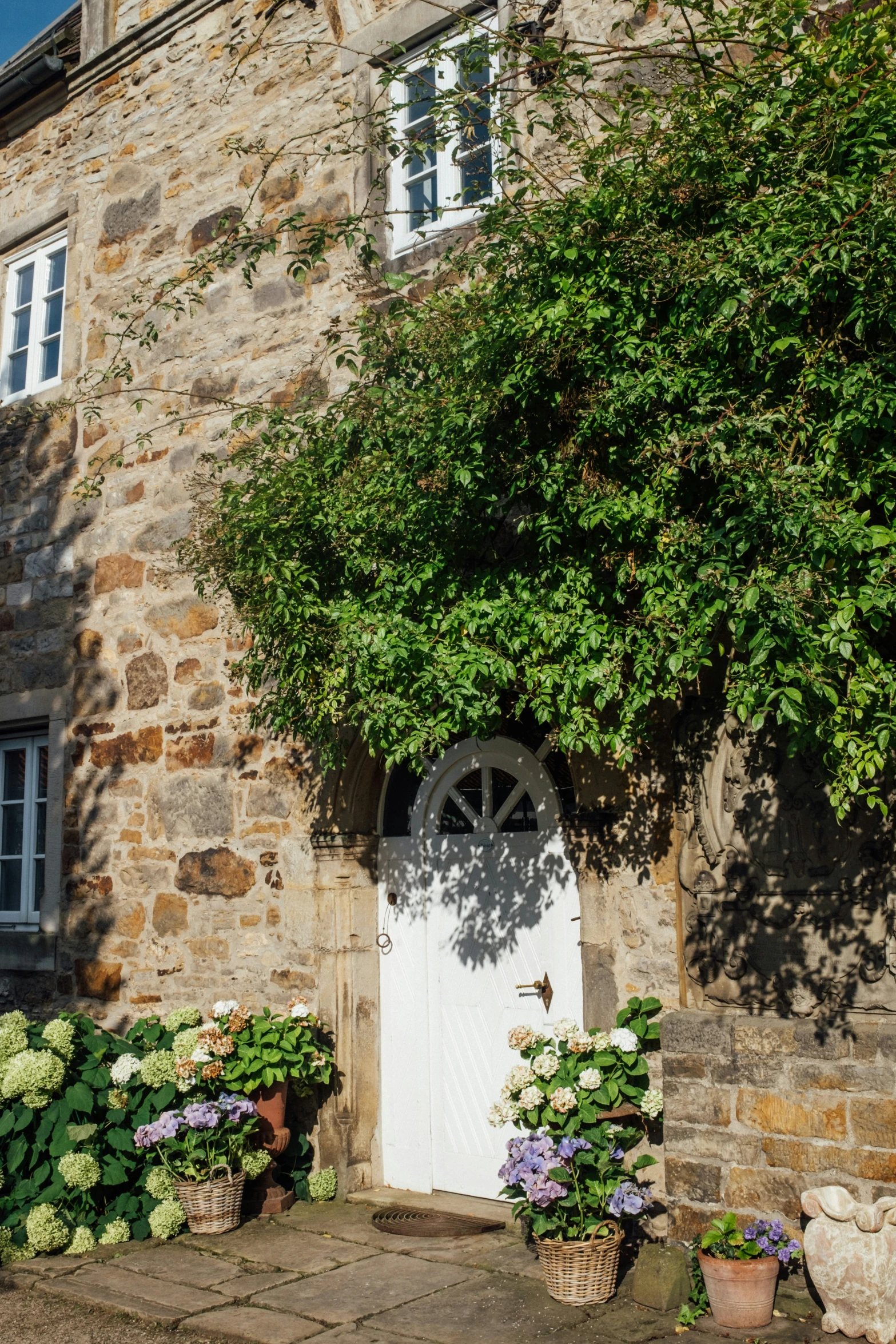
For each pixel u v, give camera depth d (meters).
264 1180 5.56
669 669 3.76
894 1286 3.77
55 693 7.42
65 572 7.53
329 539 5.04
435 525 4.66
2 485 8.02
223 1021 5.65
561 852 5.38
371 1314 4.22
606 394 4.06
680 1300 4.15
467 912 5.71
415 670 4.39
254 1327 4.15
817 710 3.55
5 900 7.81
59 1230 5.07
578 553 4.41
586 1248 4.18
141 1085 5.55
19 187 8.48
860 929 4.25
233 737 6.49
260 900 6.25
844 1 4.62
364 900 5.98
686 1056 4.49
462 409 4.42
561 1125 4.47
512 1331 4.00
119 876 6.93
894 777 4.14
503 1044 5.49
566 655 4.20
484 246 4.73
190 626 6.79
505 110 5.48
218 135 7.20
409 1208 5.50
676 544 3.92
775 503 3.54
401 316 5.05
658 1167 4.66
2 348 8.40
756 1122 4.31
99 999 6.90
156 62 7.64
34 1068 5.27
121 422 7.39
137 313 7.05
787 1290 4.16
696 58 4.33
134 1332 4.20
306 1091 5.69
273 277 6.75
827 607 3.48
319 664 4.89
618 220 4.22
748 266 3.88
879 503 3.66
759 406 3.83
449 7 5.74
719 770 4.62
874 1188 4.04
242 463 5.79
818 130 3.96
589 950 4.96
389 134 5.51
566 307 4.09
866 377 3.58
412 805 6.02
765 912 4.47
